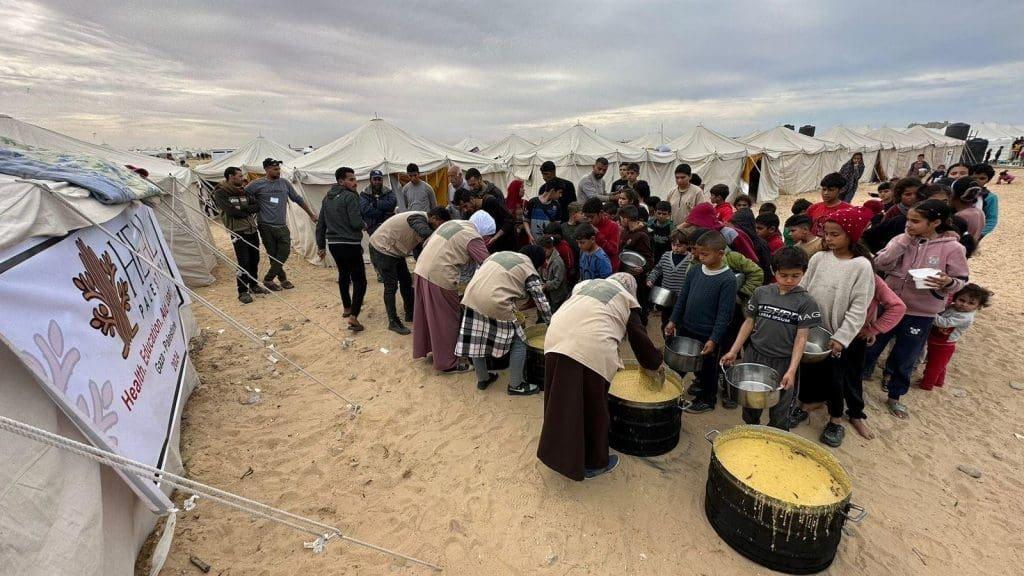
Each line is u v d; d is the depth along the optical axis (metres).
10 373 1.69
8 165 2.34
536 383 4.21
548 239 4.63
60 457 1.81
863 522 2.76
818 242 3.91
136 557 2.32
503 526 2.74
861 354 3.41
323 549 2.54
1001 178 21.30
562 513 2.83
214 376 4.44
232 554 2.48
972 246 4.05
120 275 2.62
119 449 2.03
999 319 5.91
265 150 12.97
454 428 3.69
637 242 5.12
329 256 8.81
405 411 3.92
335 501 2.91
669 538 2.64
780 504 2.27
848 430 3.61
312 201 8.74
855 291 3.05
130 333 2.52
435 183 10.73
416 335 4.59
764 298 3.12
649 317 5.89
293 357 4.91
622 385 3.55
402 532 2.69
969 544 2.62
